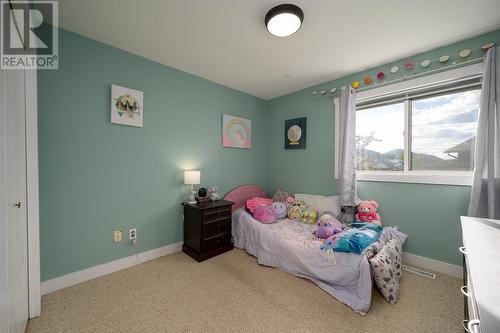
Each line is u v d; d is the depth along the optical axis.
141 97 2.26
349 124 2.56
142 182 2.31
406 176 2.29
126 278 1.98
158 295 1.73
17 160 1.18
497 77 1.74
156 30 1.83
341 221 2.62
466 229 1.14
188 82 2.69
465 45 1.94
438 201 2.12
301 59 2.32
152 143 2.38
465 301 1.11
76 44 1.87
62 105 1.80
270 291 1.80
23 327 1.31
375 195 2.53
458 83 2.03
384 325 1.43
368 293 1.56
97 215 2.01
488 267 0.73
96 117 1.99
